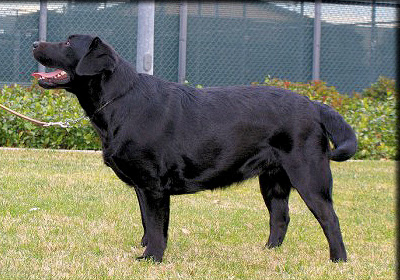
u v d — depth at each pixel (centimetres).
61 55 580
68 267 546
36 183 909
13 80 1371
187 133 571
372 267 591
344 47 1717
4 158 1074
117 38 1433
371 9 1734
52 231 668
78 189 893
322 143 595
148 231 581
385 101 1556
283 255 634
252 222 781
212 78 1549
